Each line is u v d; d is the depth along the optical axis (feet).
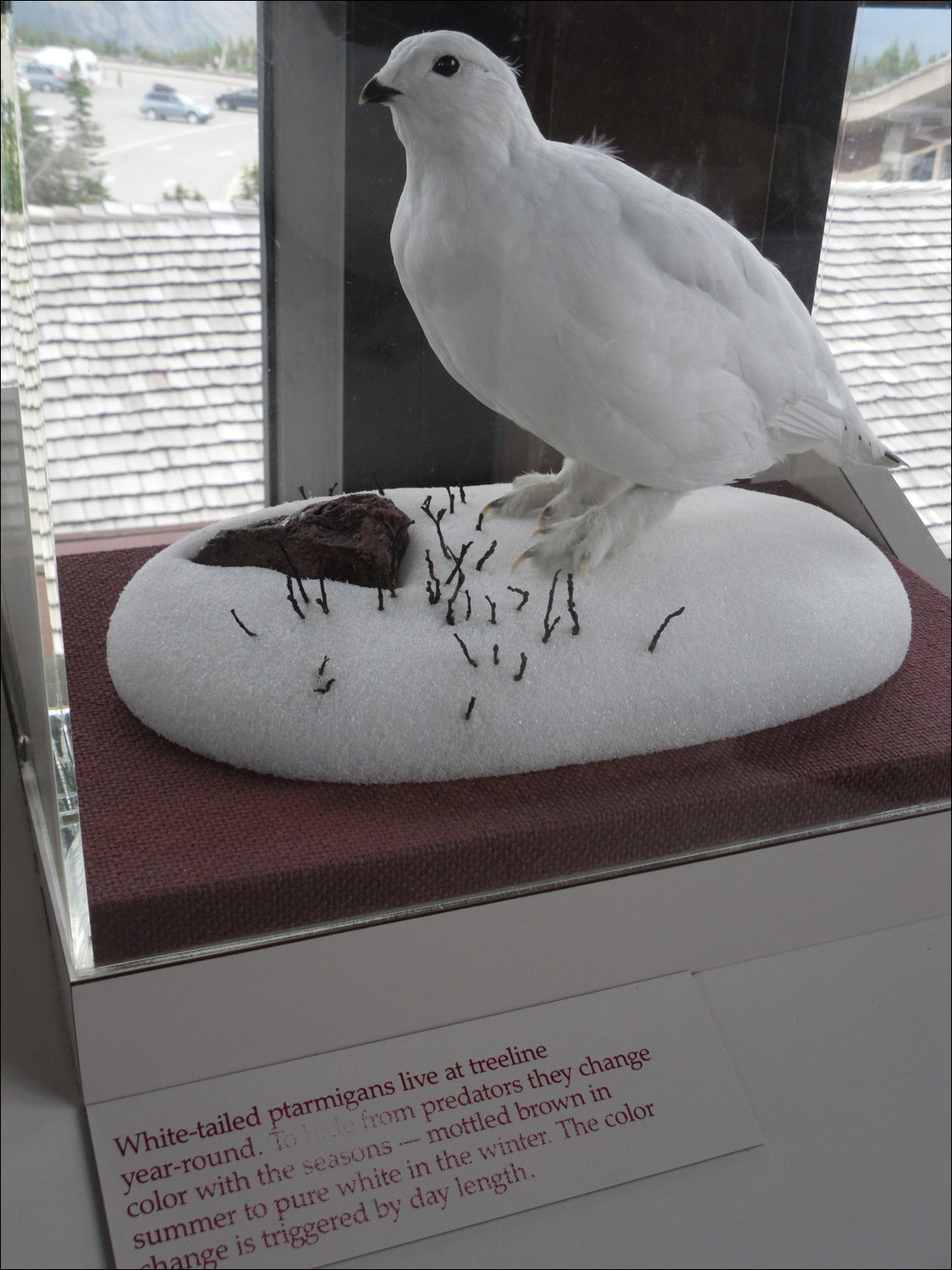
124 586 2.37
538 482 2.53
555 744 2.42
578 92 2.16
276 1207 2.04
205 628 2.31
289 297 2.09
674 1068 2.39
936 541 3.15
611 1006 2.49
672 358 2.29
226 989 2.25
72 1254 1.98
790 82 2.30
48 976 2.54
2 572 3.07
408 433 2.36
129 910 2.10
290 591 2.34
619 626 2.43
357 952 2.33
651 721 2.48
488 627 2.37
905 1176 2.29
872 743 2.67
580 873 2.50
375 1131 2.18
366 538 2.32
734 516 2.73
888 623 2.75
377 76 1.93
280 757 2.32
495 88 2.02
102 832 2.19
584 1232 2.11
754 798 2.56
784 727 2.68
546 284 2.16
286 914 2.26
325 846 2.24
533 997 2.53
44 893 2.71
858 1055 2.53
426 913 2.36
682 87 2.23
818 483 2.92
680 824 2.52
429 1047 2.34
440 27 1.98
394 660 2.32
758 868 2.65
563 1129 2.24
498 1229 2.09
